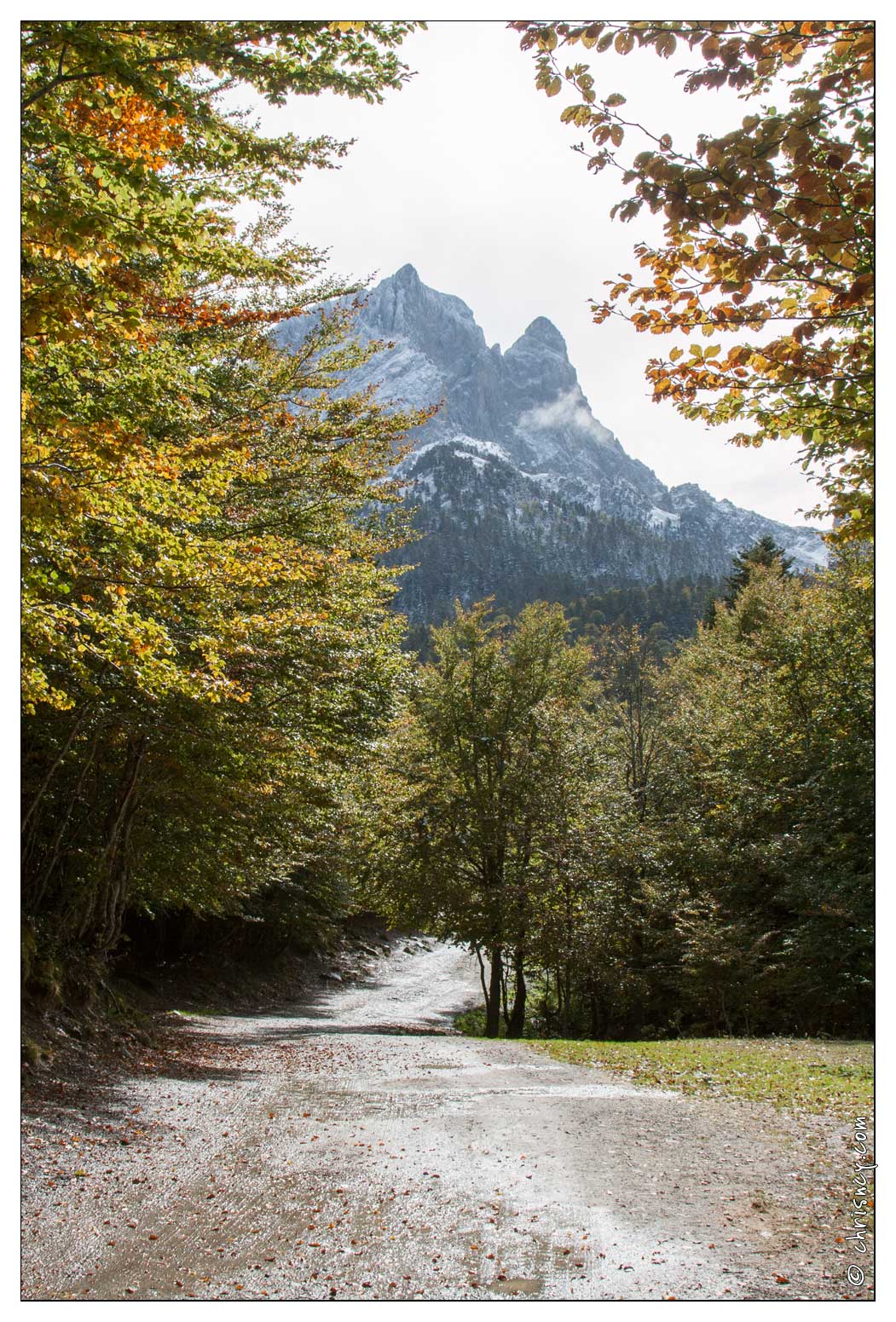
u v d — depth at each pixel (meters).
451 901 26.02
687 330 6.62
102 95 6.19
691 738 30.16
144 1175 7.39
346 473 15.87
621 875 25.78
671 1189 7.10
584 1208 6.68
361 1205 6.77
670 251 6.11
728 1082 11.83
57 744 14.11
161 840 19.48
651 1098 10.95
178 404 9.62
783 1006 20.73
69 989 14.46
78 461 7.34
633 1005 25.52
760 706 26.80
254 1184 7.29
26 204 5.59
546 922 24.83
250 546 12.15
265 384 15.48
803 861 21.16
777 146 5.23
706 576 173.62
